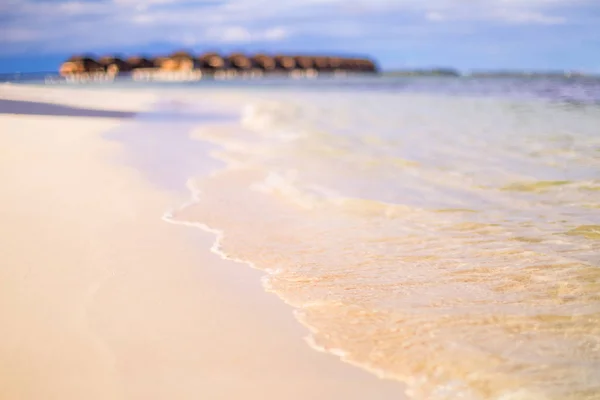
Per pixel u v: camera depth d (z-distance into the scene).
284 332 3.42
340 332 3.42
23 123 12.23
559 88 25.52
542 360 3.04
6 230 5.20
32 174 7.47
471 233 5.22
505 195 6.48
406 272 4.34
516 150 9.19
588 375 2.89
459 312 3.63
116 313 3.62
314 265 4.54
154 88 43.47
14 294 3.84
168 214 5.98
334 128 13.12
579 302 3.72
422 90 31.98
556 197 6.31
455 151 9.36
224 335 3.37
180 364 3.05
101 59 114.25
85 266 4.41
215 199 6.66
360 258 4.67
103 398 2.74
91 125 12.98
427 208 6.08
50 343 3.21
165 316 3.61
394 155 9.18
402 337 3.34
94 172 7.82
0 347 3.15
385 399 2.76
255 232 5.41
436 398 2.76
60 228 5.33
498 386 2.83
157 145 10.66
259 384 2.88
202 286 4.11
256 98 27.86
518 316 3.55
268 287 4.11
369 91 32.81
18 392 2.75
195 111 19.39
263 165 8.73
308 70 141.62
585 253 4.59
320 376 2.95
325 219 5.82
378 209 6.12
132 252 4.77
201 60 124.50
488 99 20.59
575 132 10.82
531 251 4.69
